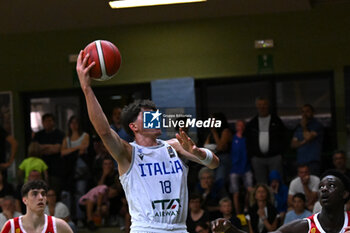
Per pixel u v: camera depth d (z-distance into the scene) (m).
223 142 13.04
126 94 14.88
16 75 15.27
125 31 15.06
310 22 14.69
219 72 14.92
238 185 13.04
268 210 12.20
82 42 15.07
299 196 11.91
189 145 6.46
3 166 14.40
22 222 9.04
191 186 12.81
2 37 15.28
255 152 13.16
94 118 6.33
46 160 14.04
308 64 14.70
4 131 14.96
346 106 14.36
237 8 14.63
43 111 15.16
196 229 12.00
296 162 13.23
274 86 14.75
